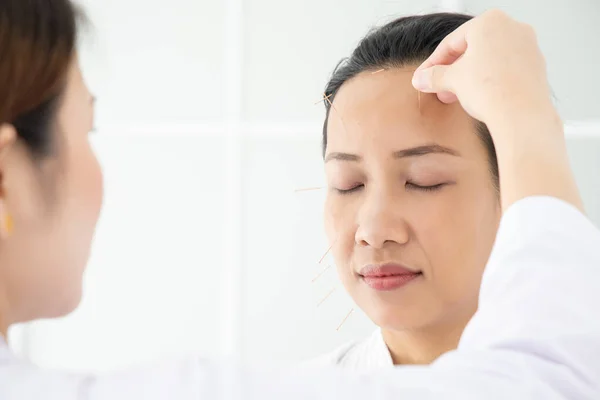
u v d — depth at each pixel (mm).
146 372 504
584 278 530
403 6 1894
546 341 504
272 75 1988
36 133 551
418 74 748
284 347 1927
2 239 557
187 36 2055
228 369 500
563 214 556
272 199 1975
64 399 490
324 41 1956
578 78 1786
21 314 595
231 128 2000
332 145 1017
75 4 604
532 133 593
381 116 966
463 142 938
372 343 1076
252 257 1967
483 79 638
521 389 482
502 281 554
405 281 956
